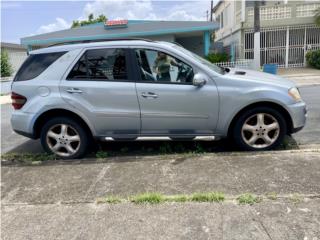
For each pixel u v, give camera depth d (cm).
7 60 1991
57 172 428
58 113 487
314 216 279
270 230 265
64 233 286
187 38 2225
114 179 389
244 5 1909
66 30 1888
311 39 1912
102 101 462
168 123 459
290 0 2030
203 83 441
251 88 441
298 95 456
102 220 301
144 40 472
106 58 466
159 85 451
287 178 353
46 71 482
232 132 466
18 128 491
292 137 536
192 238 264
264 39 1956
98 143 543
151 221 293
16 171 445
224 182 356
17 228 300
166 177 382
